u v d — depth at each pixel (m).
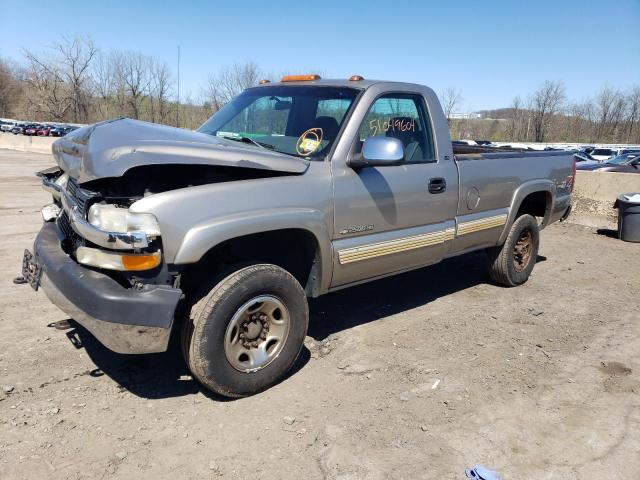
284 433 3.16
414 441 3.12
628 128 61.09
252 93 4.85
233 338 3.37
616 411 3.53
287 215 3.50
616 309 5.52
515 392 3.72
